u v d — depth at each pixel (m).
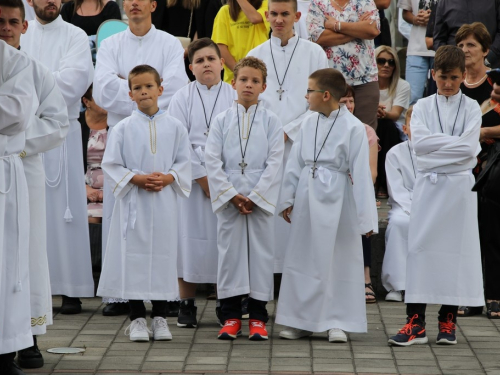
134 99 8.36
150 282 8.08
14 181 6.67
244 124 8.45
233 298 8.38
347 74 11.02
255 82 8.41
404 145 10.44
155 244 8.13
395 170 10.39
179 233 9.06
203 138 9.08
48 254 9.45
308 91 8.33
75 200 9.45
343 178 8.26
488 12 11.78
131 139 8.26
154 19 12.59
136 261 8.10
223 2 12.55
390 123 12.16
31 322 7.14
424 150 8.16
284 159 9.48
